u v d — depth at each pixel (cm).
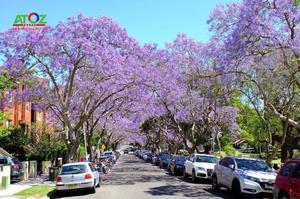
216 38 2086
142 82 2611
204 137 3944
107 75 2477
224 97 2442
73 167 1839
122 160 6838
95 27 2375
